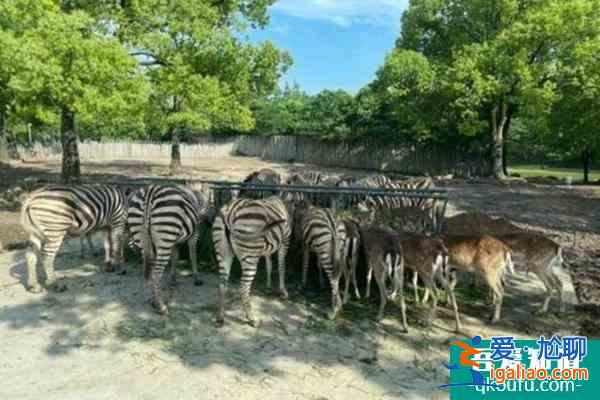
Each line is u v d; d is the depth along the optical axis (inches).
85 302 247.8
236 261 312.0
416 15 1031.6
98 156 1386.6
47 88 442.6
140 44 594.9
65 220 256.7
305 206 291.6
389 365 193.9
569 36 798.5
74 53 441.1
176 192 239.1
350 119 1307.8
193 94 633.6
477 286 287.0
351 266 257.1
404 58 927.7
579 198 690.8
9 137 1189.1
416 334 221.6
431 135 1064.8
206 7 644.7
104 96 471.5
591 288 289.1
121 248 293.1
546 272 243.9
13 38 404.2
